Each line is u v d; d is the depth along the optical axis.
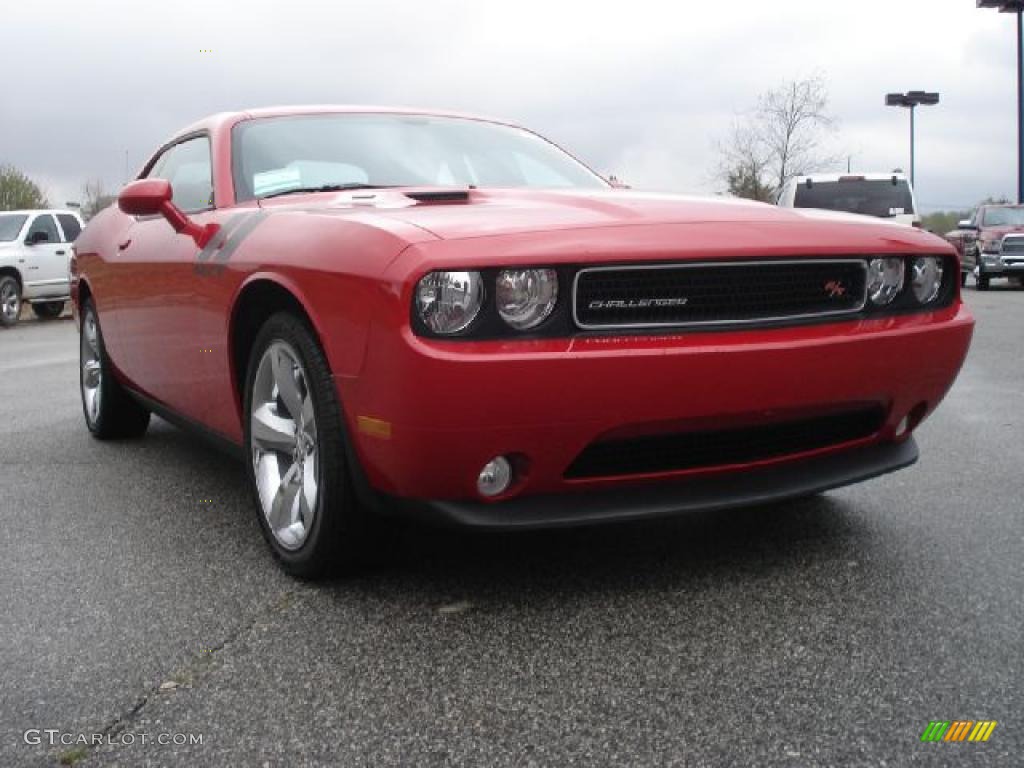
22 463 4.85
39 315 20.23
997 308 15.60
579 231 2.63
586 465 2.71
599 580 3.00
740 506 2.85
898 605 2.75
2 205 39.41
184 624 2.74
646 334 2.63
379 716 2.20
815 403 2.83
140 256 4.25
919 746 2.01
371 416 2.62
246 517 3.82
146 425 5.41
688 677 2.34
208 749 2.07
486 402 2.49
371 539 2.94
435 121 4.38
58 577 3.16
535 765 1.98
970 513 3.65
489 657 2.48
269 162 3.91
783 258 2.79
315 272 2.78
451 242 2.54
